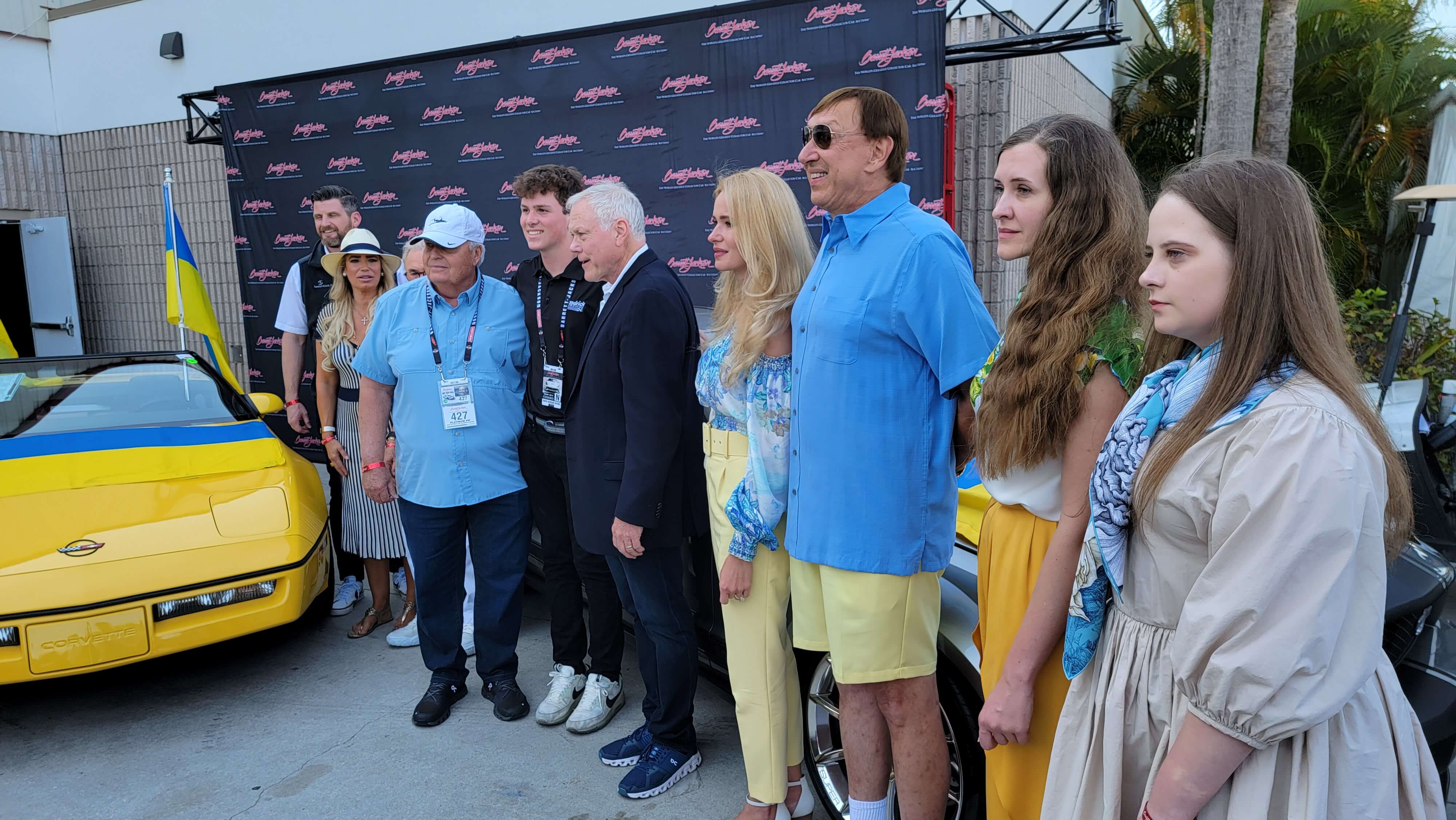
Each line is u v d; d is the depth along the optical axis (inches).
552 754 111.3
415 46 287.1
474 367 115.4
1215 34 185.5
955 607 84.0
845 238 74.4
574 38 229.3
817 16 196.4
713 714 120.6
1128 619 50.2
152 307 366.3
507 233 247.9
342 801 101.7
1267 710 40.8
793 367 77.3
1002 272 232.7
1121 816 50.0
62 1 360.8
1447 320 196.2
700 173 217.6
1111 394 56.6
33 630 108.4
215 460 145.8
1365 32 367.2
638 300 92.4
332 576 152.9
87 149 369.7
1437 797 46.4
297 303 166.4
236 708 125.4
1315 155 383.2
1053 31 281.0
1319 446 40.5
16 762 111.7
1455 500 146.8
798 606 81.1
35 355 376.5
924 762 77.0
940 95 185.5
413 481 116.8
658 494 92.8
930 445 71.4
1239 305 43.8
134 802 102.4
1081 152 59.3
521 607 124.7
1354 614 40.9
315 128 271.4
